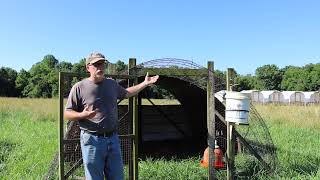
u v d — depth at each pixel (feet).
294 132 22.89
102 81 7.84
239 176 12.05
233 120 11.07
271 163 12.70
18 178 11.43
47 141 17.66
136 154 10.11
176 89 18.06
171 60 11.36
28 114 33.09
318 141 19.34
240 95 10.91
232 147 11.48
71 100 7.77
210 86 11.61
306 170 12.45
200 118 18.83
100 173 7.80
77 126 10.69
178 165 13.55
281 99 96.37
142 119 19.12
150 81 8.52
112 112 7.84
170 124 19.81
